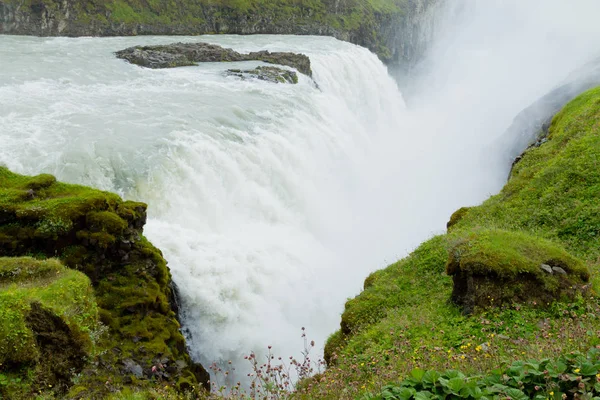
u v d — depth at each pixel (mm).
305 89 39000
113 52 43656
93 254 14383
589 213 14508
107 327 13000
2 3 48938
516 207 16516
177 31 62812
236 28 68375
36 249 14086
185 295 17047
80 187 15977
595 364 5742
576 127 20406
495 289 11102
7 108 25609
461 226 17156
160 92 32312
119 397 10375
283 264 20984
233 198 23953
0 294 10492
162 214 20938
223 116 28328
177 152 22875
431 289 13562
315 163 30656
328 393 8367
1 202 14375
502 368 6418
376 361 9891
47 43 46500
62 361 10531
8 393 9273
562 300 10789
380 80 55781
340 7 79812
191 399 12211
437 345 10055
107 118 25953
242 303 18281
